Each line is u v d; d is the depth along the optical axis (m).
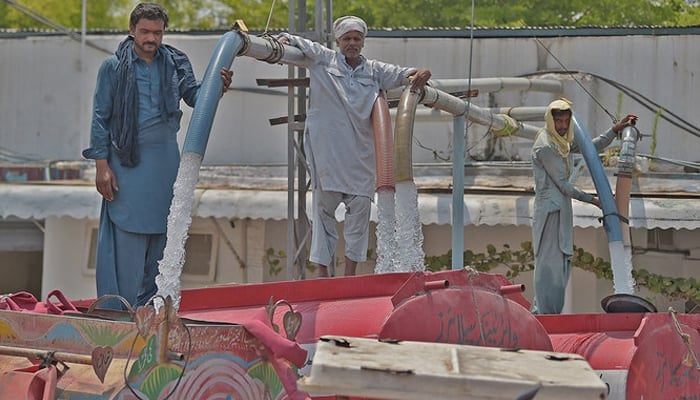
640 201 12.67
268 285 6.35
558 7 21.53
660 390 6.55
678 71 14.17
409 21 22.22
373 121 7.74
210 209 13.79
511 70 14.52
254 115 15.52
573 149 10.39
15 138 16.72
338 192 7.85
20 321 5.41
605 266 13.24
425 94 8.53
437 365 4.12
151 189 7.21
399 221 7.45
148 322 5.01
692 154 14.13
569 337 6.85
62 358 5.15
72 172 16.20
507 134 11.39
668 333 6.60
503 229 13.63
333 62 7.90
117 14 32.78
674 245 13.41
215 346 5.25
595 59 14.33
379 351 4.28
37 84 16.70
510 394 3.94
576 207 12.57
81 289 15.23
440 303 5.41
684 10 21.89
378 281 6.37
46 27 31.61
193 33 15.45
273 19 30.17
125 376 4.91
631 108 14.23
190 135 6.69
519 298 5.84
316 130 7.84
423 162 14.61
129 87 7.14
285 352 5.38
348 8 22.81
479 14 21.28
